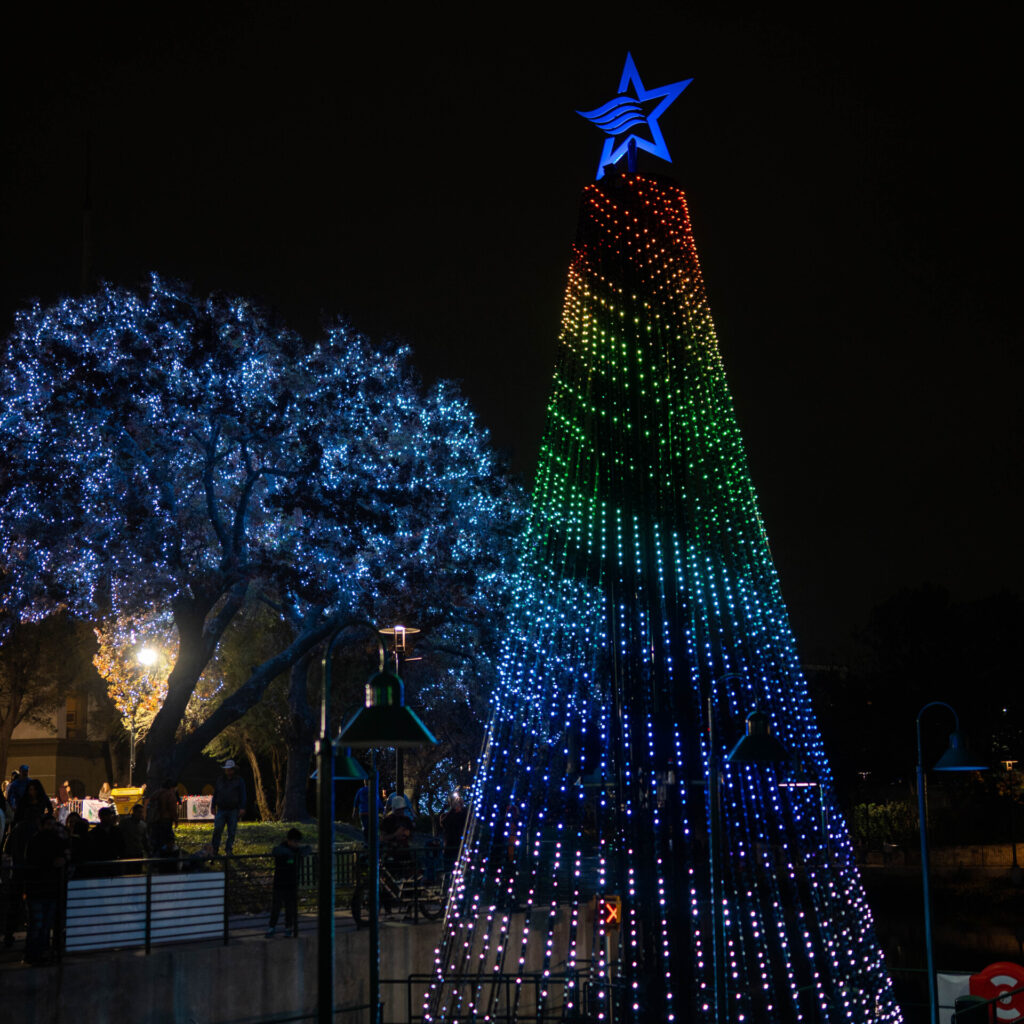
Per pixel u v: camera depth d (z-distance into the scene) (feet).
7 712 142.31
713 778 45.88
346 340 98.94
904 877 169.99
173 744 85.40
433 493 99.76
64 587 90.84
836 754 181.27
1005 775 184.34
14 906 51.67
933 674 178.29
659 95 53.88
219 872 56.24
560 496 52.95
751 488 51.75
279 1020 44.91
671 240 52.54
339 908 67.46
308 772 114.42
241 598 91.71
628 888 47.88
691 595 49.57
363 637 98.07
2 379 90.63
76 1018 45.70
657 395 50.70
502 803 60.54
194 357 86.94
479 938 61.16
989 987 50.06
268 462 93.91
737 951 51.98
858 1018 49.67
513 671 56.59
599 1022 46.91
